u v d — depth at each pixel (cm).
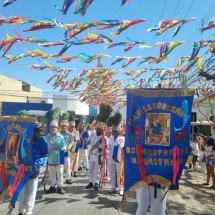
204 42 716
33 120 540
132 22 600
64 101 3538
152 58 854
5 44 668
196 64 915
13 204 524
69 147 980
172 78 1180
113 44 697
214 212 714
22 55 788
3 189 557
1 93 4234
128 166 463
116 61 858
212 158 1036
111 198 803
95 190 893
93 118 1526
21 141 543
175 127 448
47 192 844
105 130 927
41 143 566
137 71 1107
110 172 868
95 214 658
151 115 459
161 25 638
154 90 462
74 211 677
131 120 467
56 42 669
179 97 452
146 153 455
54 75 1024
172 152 445
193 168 1555
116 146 841
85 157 1318
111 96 1817
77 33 606
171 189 446
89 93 1564
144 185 452
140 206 458
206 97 1391
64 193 841
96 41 673
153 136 455
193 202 810
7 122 568
